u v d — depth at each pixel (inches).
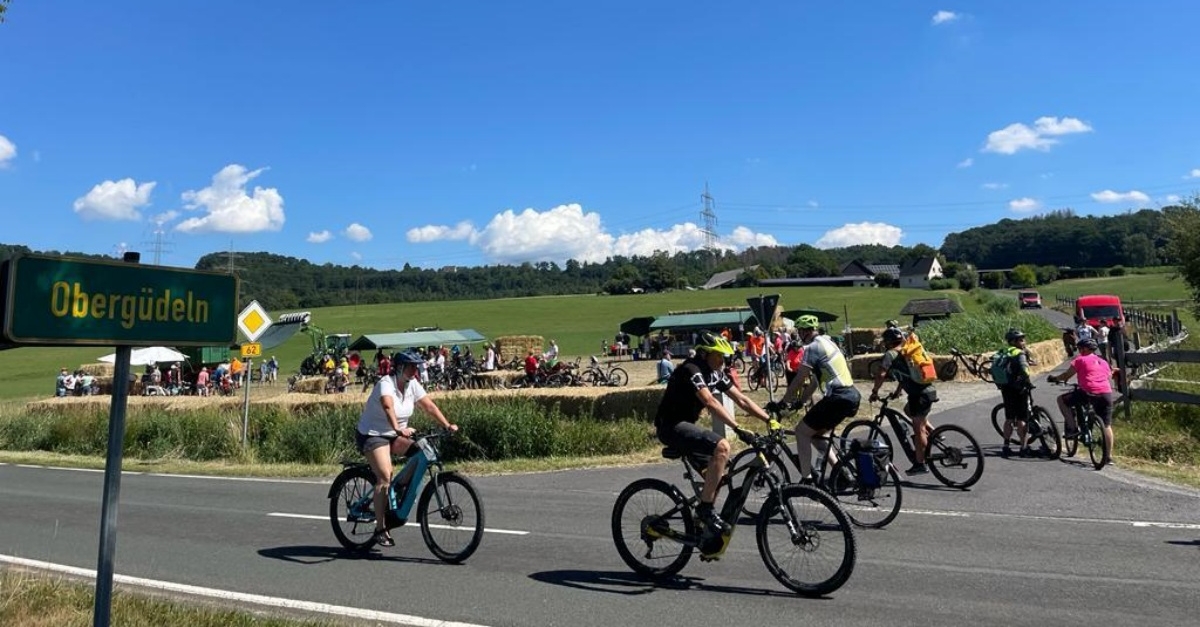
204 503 386.0
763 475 217.3
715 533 216.4
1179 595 201.8
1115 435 450.3
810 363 279.0
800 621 189.6
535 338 1728.6
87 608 200.1
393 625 193.2
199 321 132.6
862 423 352.5
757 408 226.1
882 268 5211.6
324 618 197.9
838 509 206.1
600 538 283.3
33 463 586.2
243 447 578.2
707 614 196.5
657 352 1673.2
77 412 752.3
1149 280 3914.9
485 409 538.3
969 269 4564.5
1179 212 1317.7
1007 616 189.5
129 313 122.3
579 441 520.4
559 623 192.5
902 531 273.3
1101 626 181.6
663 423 223.1
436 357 1363.2
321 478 466.9
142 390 1472.7
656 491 229.1
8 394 1606.8
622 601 209.0
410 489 262.5
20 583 216.1
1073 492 328.8
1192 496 316.8
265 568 253.3
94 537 314.2
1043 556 239.8
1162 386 589.0
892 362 345.1
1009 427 421.4
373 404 264.1
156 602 206.8
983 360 839.1
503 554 262.7
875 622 187.6
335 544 286.7
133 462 577.0
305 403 642.8
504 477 440.5
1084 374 387.9
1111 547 248.5
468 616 198.8
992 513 297.0
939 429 346.3
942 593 207.6
